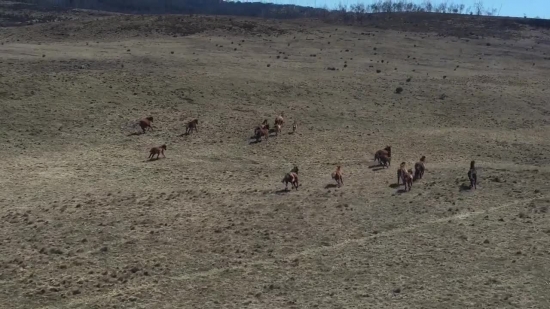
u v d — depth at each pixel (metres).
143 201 29.27
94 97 49.03
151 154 38.19
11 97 46.75
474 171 32.44
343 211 28.20
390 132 47.19
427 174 35.53
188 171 35.78
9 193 30.17
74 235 24.53
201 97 51.97
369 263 22.17
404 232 25.41
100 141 41.25
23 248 23.02
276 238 24.72
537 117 54.31
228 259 22.48
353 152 41.69
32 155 37.66
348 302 19.03
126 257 22.45
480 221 26.62
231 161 38.75
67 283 20.12
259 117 48.50
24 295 19.23
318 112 51.06
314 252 23.28
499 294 19.52
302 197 30.52
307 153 41.19
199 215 27.41
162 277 20.83
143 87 52.78
